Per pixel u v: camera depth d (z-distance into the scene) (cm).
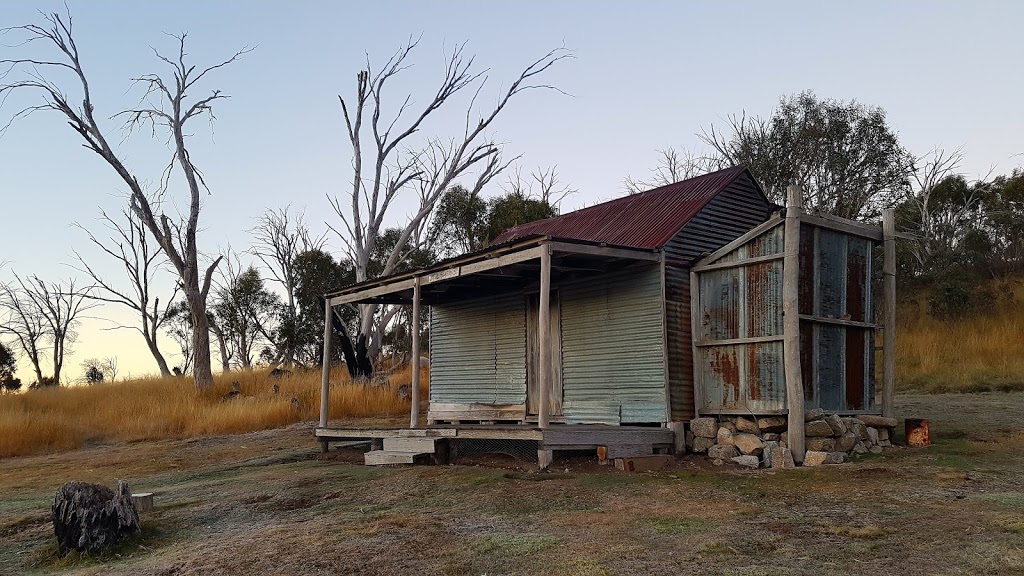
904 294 3084
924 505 828
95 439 2089
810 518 795
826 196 3219
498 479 1082
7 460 1789
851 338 1276
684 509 863
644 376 1283
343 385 2539
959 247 3325
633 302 1312
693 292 1293
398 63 3294
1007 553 634
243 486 1180
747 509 851
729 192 1428
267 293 4938
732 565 646
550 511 888
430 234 4003
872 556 652
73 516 835
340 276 4212
